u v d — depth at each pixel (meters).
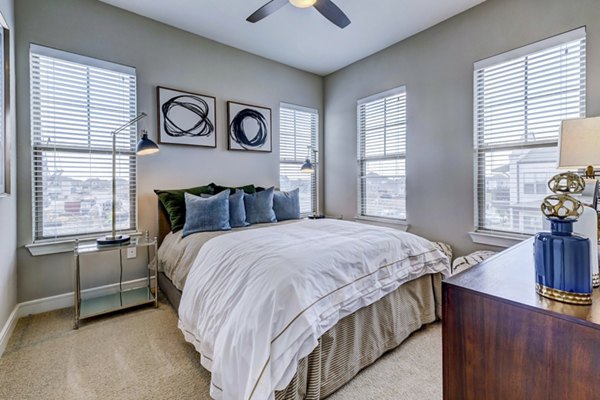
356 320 1.63
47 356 1.81
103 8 2.70
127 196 2.88
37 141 2.44
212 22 3.01
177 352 1.85
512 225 2.61
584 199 1.21
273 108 3.95
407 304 2.01
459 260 2.64
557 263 0.77
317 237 1.98
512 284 0.89
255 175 3.79
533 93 2.44
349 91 4.11
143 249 2.96
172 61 3.09
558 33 2.27
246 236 2.02
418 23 3.04
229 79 3.52
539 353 0.73
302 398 1.34
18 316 2.29
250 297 1.32
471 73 2.81
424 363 1.74
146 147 2.43
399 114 3.52
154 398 1.45
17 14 2.31
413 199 3.35
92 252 2.26
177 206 2.81
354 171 4.09
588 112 2.13
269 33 3.23
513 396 0.78
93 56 2.65
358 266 1.66
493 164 2.72
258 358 1.13
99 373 1.64
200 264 1.87
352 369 1.59
